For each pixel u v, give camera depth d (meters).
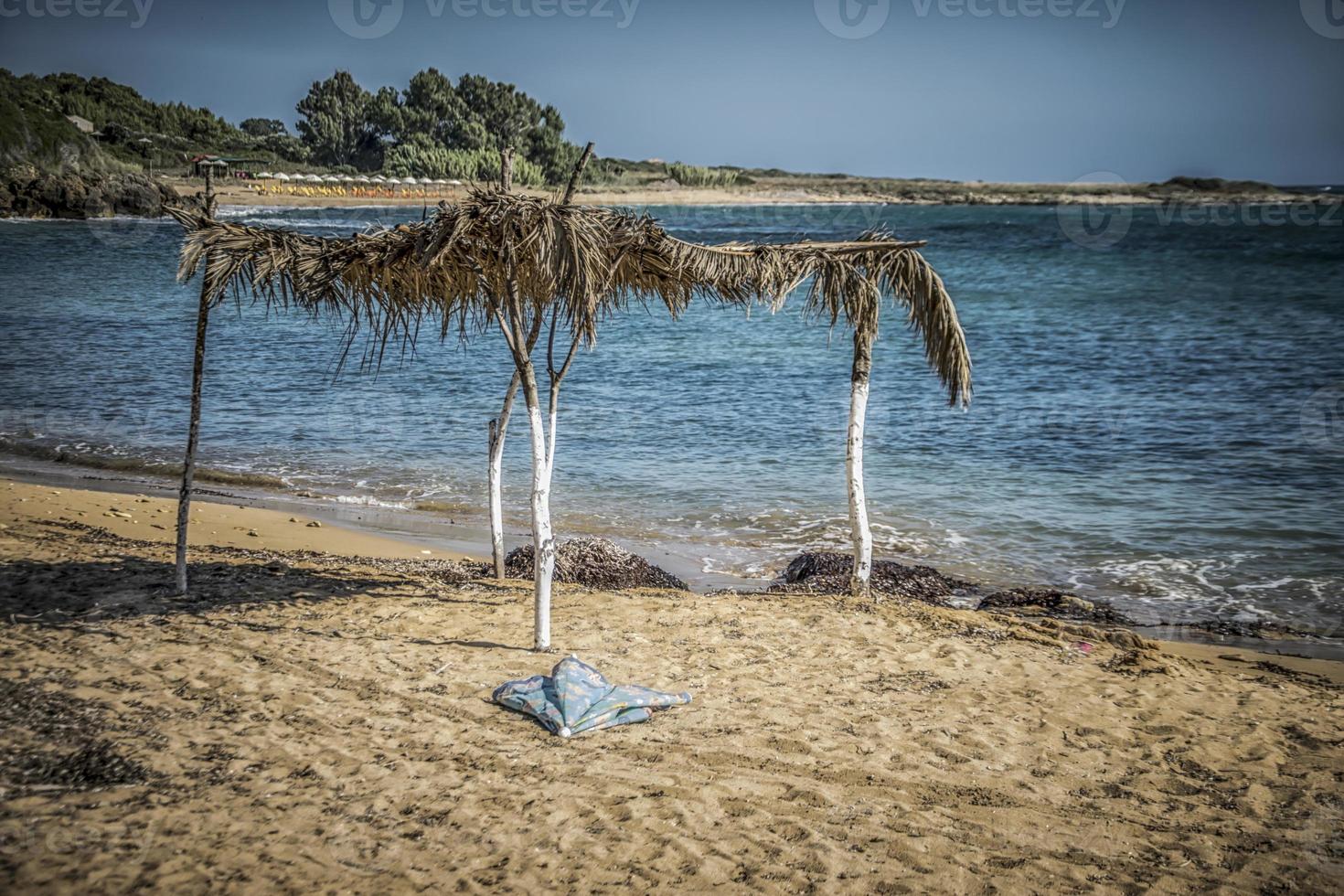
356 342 28.72
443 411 19.36
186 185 79.56
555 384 6.83
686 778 5.11
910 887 4.21
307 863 4.14
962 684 6.66
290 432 17.28
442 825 4.53
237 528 11.13
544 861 4.27
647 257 7.22
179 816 4.46
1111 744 5.77
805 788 5.05
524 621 7.70
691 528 12.11
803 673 6.75
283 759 5.09
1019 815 4.88
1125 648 7.76
